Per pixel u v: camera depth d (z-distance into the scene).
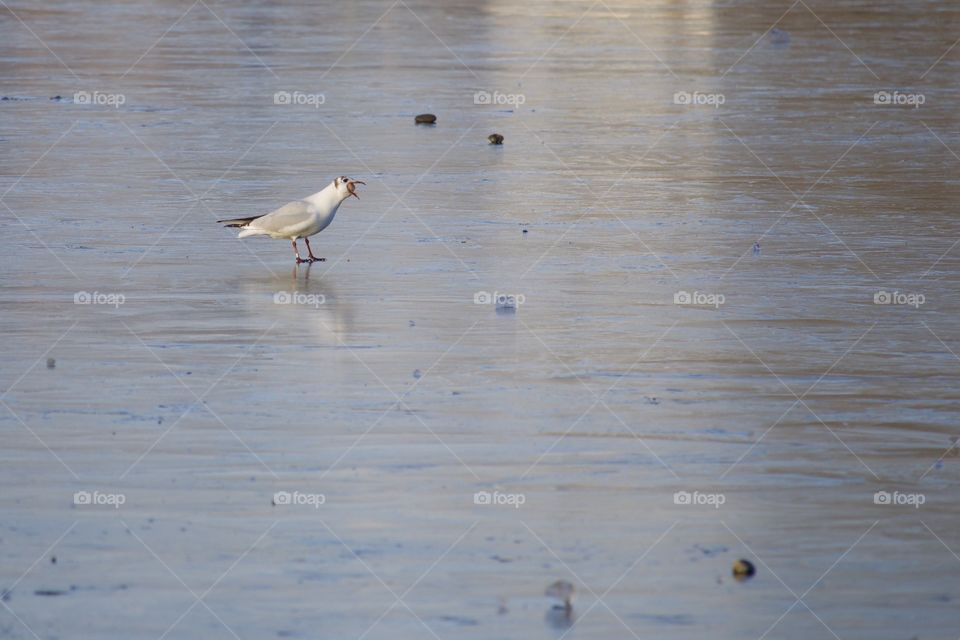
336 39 38.62
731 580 8.05
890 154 23.05
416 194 19.70
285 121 25.89
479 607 7.70
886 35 39.53
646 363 12.17
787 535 8.68
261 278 15.06
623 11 46.31
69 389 11.23
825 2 48.12
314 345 12.55
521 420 10.63
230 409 10.78
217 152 22.66
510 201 19.34
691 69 33.34
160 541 8.45
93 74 31.59
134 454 9.83
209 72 32.25
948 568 8.26
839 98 29.00
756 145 23.83
